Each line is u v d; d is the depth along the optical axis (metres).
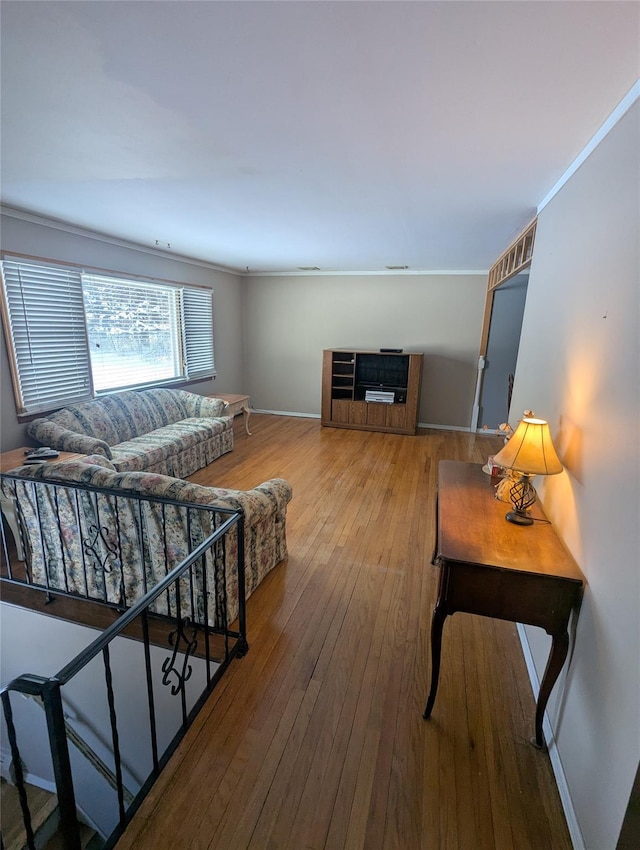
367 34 1.11
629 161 1.33
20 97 1.46
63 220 3.39
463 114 1.55
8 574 2.52
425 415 6.43
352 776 1.47
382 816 1.35
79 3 1.00
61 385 3.70
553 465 1.59
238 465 4.60
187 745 1.57
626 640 1.09
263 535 2.48
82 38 1.14
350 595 2.44
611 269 1.41
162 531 2.16
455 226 3.31
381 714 1.70
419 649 2.04
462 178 2.22
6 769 2.40
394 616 2.27
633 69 1.23
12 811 2.22
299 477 4.27
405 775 1.47
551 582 1.42
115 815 2.30
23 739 2.45
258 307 6.85
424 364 6.26
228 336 6.55
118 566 2.29
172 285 5.05
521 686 1.84
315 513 3.48
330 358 6.11
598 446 1.41
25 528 2.39
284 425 6.45
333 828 1.32
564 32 1.08
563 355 1.90
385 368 6.24
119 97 1.46
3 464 2.86
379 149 1.89
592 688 1.28
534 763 1.52
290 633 2.14
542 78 1.30
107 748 2.29
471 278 5.86
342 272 6.33
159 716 2.17
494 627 2.20
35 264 3.31
